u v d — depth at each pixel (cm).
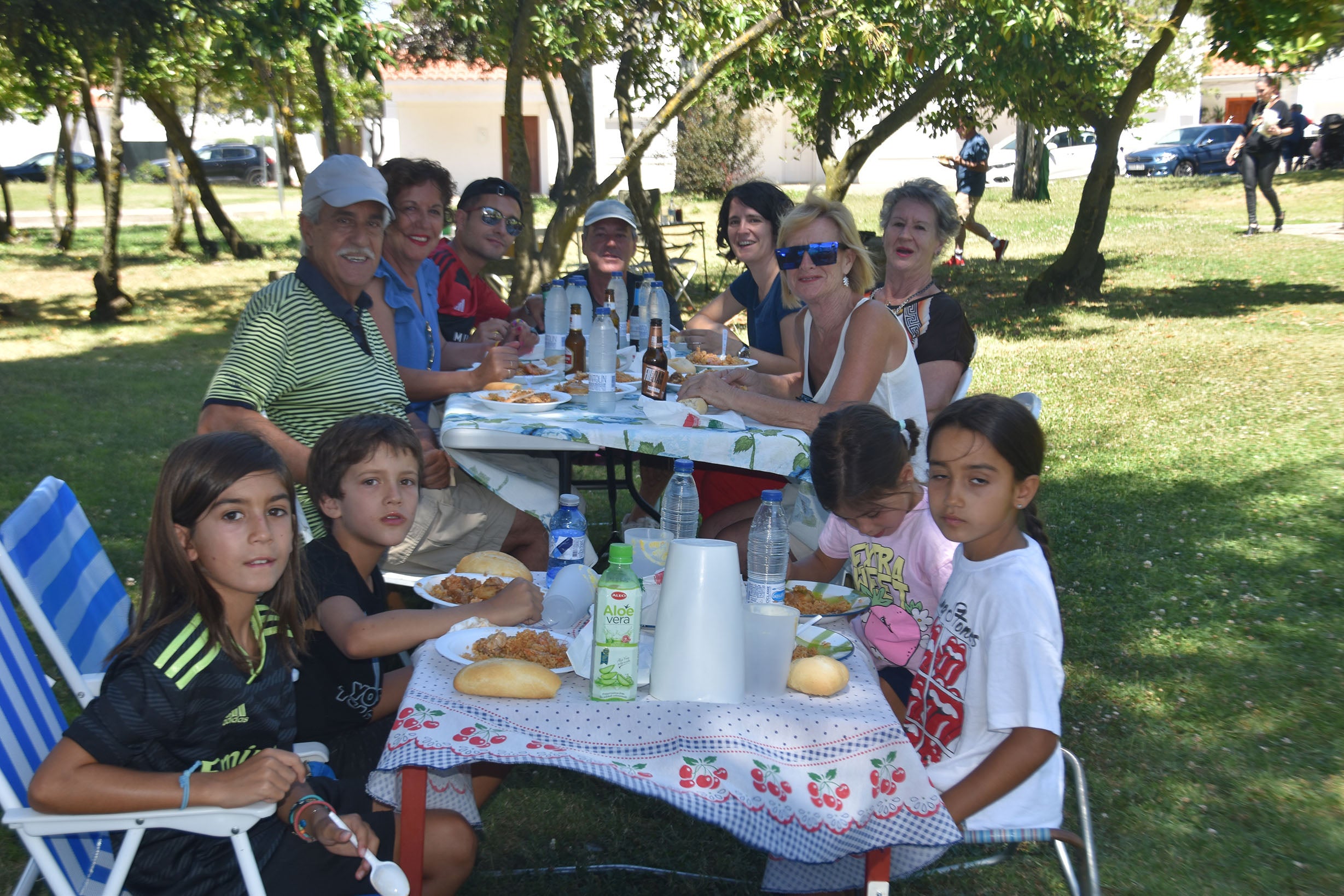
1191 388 750
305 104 1573
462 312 489
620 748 172
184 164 1638
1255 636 389
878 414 230
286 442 296
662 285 496
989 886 262
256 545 179
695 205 2102
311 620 219
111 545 483
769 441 309
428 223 406
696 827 289
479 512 346
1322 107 3055
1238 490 543
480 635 206
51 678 363
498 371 372
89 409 751
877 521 235
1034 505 219
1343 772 306
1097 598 425
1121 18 945
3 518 516
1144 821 284
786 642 188
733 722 179
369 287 377
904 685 245
